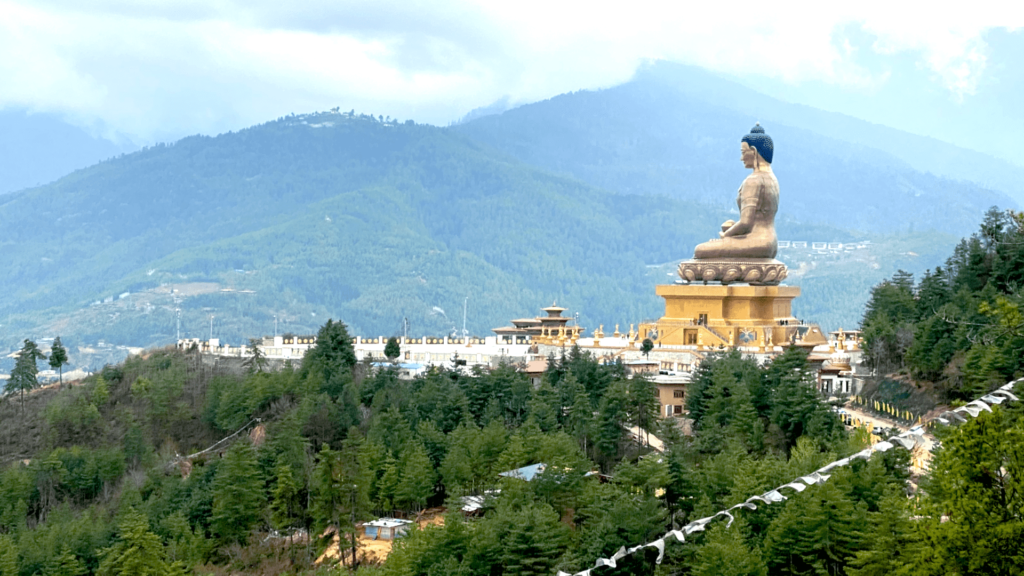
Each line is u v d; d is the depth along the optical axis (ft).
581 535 481.46
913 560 365.81
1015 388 404.77
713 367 644.27
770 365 631.97
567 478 525.75
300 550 580.30
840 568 433.48
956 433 329.11
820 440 536.83
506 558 464.24
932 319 645.92
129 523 571.28
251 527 599.16
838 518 433.48
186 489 647.15
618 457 595.47
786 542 434.30
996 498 320.70
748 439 561.02
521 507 502.79
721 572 414.62
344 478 568.41
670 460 507.71
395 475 593.83
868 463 476.13
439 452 615.16
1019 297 622.95
